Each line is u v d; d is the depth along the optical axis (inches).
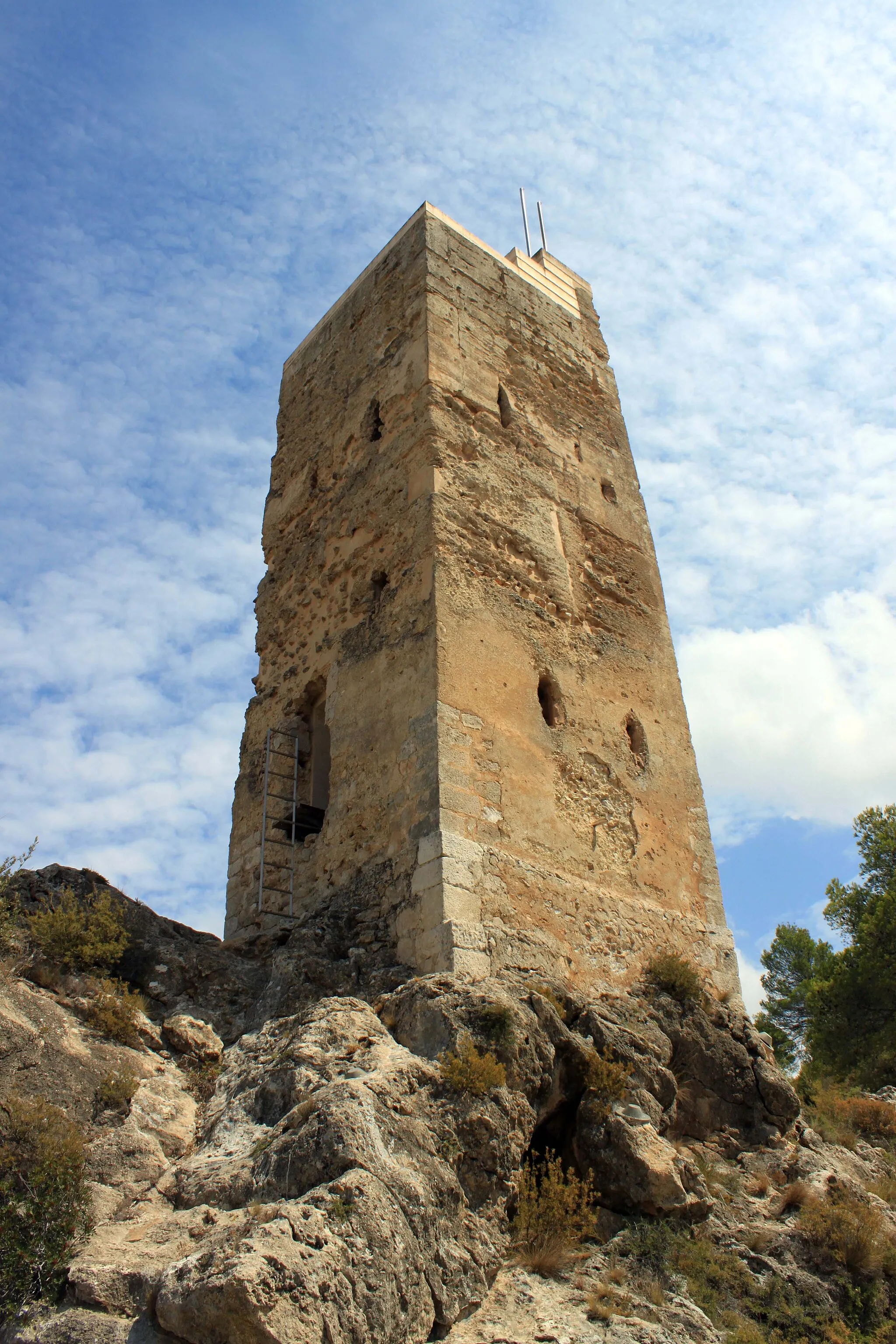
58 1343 281.4
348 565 593.6
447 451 575.8
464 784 477.1
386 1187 314.2
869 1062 851.4
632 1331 327.0
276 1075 382.0
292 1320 264.7
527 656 546.3
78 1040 394.6
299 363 733.9
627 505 676.7
